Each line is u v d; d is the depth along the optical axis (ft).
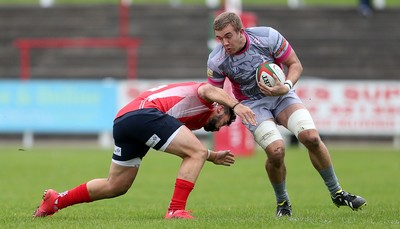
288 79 104.94
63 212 117.91
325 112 310.86
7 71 392.06
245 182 186.70
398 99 312.29
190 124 103.35
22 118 311.88
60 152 280.92
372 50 411.13
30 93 311.68
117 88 311.27
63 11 437.17
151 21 430.20
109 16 433.89
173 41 414.41
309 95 310.65
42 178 193.26
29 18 431.43
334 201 108.88
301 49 410.93
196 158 98.84
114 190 103.04
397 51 411.34
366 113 311.88
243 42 104.17
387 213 112.57
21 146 316.40
